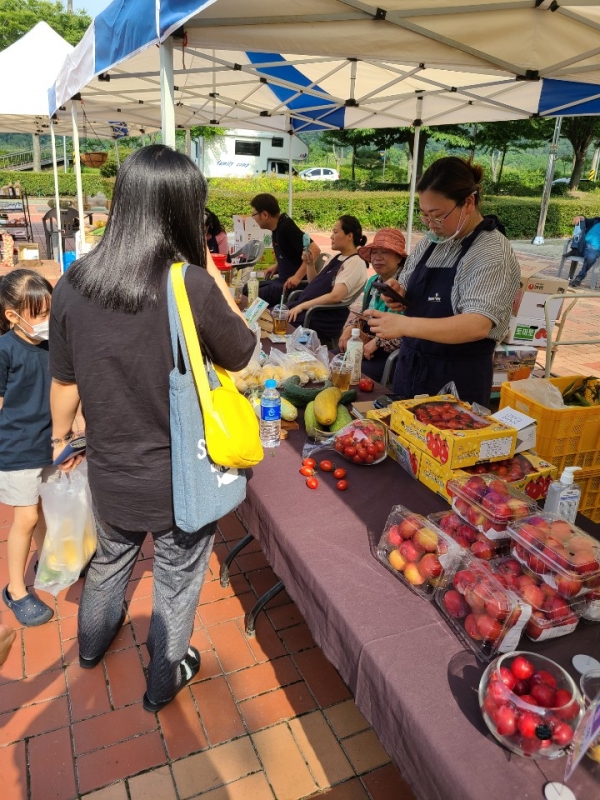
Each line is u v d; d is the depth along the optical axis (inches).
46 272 314.5
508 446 72.8
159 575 68.5
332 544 63.6
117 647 90.4
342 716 80.7
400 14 101.9
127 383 54.7
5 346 82.0
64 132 488.1
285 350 134.6
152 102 289.6
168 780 71.2
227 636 94.0
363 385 109.7
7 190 568.7
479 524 57.6
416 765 43.0
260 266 273.0
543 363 254.8
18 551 92.5
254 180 914.1
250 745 76.1
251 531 77.1
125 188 52.6
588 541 52.9
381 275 140.5
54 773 71.4
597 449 98.7
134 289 52.0
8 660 87.1
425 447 74.9
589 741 37.1
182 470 55.9
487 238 92.9
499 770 39.3
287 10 97.1
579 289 416.2
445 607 53.2
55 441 70.7
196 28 95.2
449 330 88.4
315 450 85.2
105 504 61.9
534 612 50.0
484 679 44.0
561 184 1059.9
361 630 51.4
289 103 256.1
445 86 179.2
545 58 126.8
